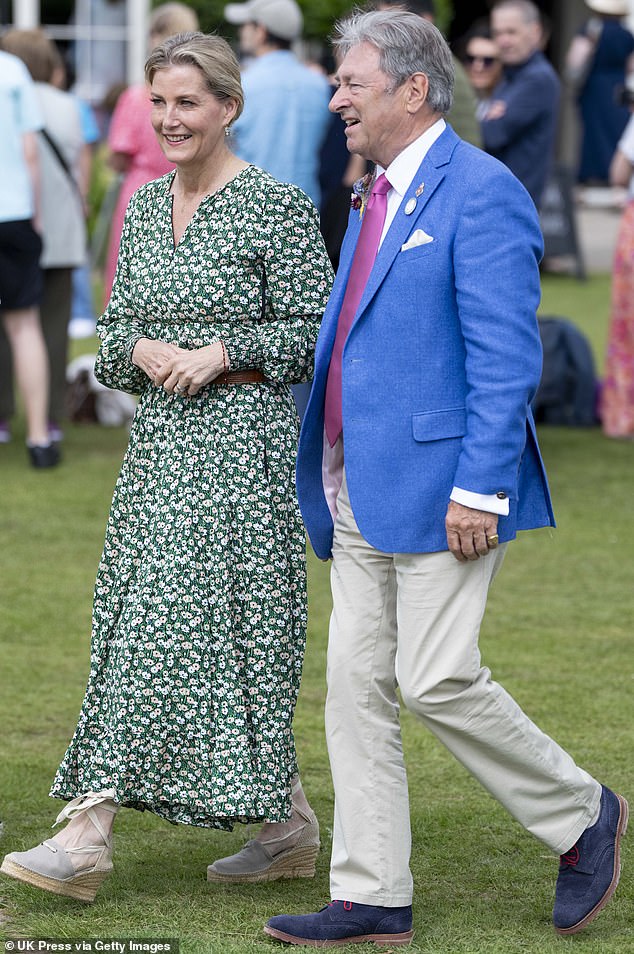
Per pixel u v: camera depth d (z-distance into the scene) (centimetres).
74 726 777
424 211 534
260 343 586
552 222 2466
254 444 591
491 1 3225
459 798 695
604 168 3138
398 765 558
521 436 526
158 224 602
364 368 542
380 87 534
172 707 581
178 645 580
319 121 1164
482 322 521
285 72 1158
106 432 1529
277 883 612
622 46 3058
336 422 566
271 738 588
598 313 2162
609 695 818
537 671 855
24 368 1327
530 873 617
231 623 585
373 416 541
